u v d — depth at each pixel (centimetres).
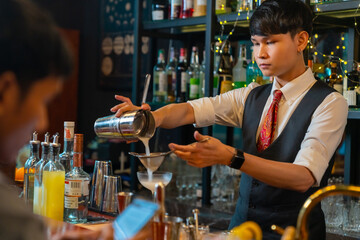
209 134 323
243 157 185
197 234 152
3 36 85
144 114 214
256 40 213
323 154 197
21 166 267
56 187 206
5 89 86
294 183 187
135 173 369
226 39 332
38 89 90
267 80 313
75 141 212
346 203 285
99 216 219
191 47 396
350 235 263
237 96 241
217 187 343
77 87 499
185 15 349
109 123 222
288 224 207
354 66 281
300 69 216
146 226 131
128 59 464
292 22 205
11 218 82
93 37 498
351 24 298
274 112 217
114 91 479
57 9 488
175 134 411
